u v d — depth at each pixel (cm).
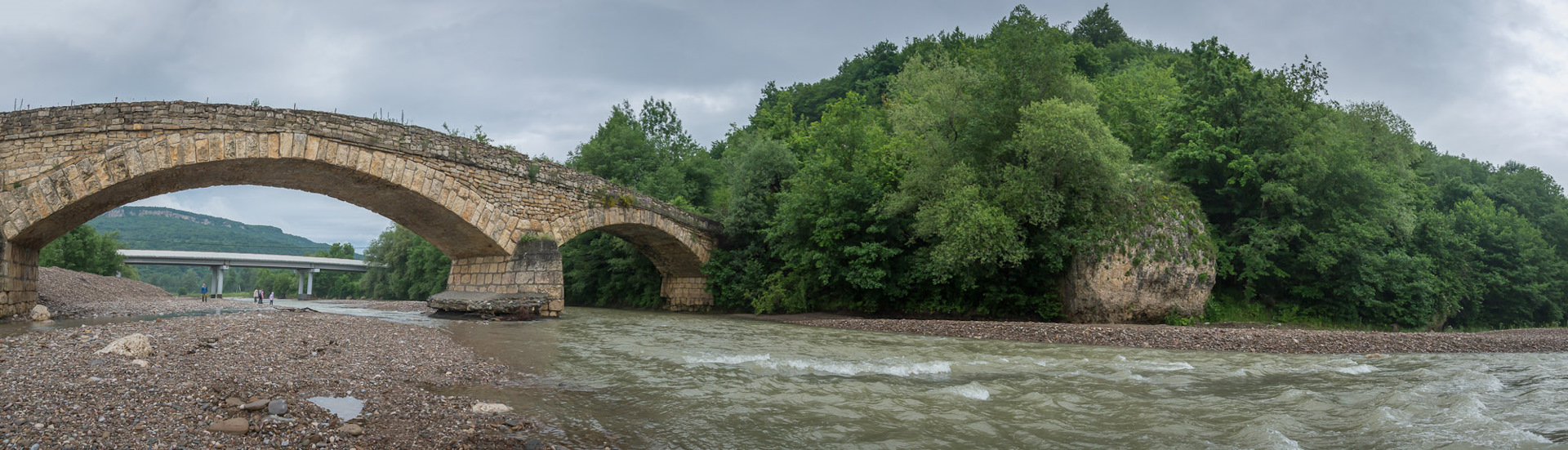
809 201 3669
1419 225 3947
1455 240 4025
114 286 3844
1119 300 2830
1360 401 1044
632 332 2225
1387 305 3322
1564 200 5784
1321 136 3272
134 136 2109
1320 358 1722
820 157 3928
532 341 1789
